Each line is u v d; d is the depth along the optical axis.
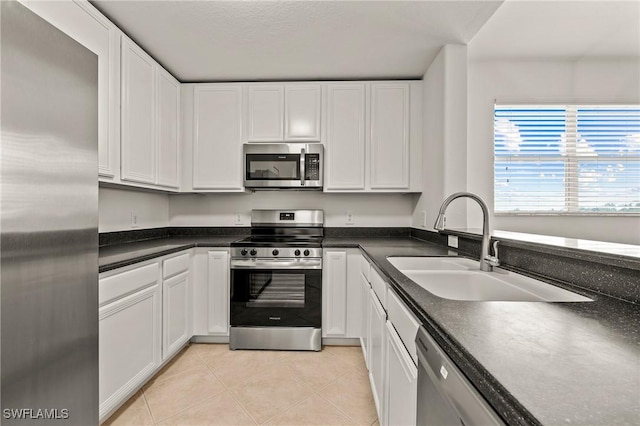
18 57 0.89
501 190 2.88
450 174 2.27
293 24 2.01
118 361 1.63
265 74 2.73
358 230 3.10
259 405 1.79
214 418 1.68
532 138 2.87
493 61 2.84
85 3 1.66
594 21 2.17
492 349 0.58
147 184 2.27
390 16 1.93
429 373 0.74
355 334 2.55
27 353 0.93
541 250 1.17
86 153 1.15
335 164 2.79
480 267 1.48
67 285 1.07
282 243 2.52
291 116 2.81
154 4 1.81
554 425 0.37
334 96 2.79
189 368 2.21
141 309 1.84
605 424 0.37
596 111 2.85
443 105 2.28
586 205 2.85
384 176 2.78
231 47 2.29
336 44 2.25
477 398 0.53
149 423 1.64
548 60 2.82
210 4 1.82
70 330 1.09
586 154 2.85
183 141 2.84
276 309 2.53
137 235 2.64
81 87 1.12
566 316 0.76
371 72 2.70
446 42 2.23
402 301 1.10
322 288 2.55
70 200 1.07
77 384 1.13
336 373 2.15
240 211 3.13
